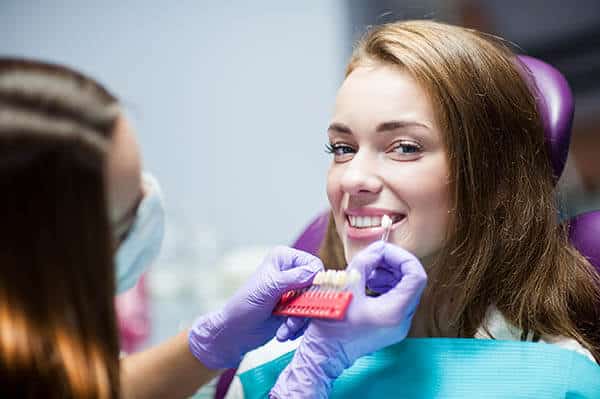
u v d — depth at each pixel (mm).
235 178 2699
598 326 1090
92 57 2729
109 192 798
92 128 764
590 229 1174
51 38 2740
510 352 946
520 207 1036
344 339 880
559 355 941
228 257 2559
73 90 770
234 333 978
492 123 1016
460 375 944
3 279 724
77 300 745
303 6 2629
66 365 724
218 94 2691
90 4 2715
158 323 2469
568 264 1087
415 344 980
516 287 1028
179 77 2699
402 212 969
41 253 731
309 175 2658
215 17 2674
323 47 2629
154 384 1035
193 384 1045
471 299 1016
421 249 980
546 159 1089
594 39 2301
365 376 983
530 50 2389
